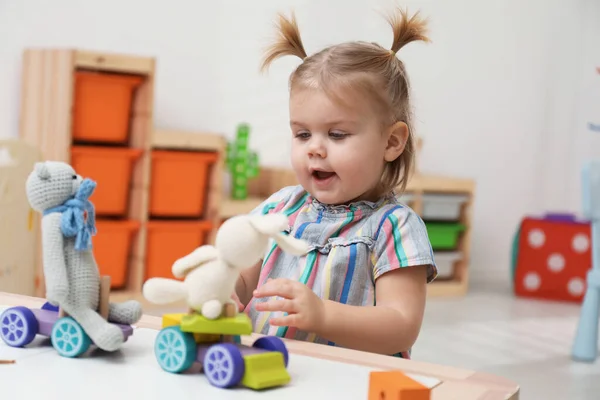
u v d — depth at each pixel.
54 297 0.53
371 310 0.72
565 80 3.81
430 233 3.11
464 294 3.18
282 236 0.53
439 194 3.15
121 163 2.45
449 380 0.51
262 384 0.47
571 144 3.87
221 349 0.48
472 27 3.51
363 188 0.82
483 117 3.58
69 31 2.57
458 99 3.50
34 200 0.55
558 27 3.77
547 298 3.18
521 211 3.74
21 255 1.39
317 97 0.79
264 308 0.66
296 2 3.04
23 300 0.71
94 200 2.41
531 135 3.74
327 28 3.10
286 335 0.81
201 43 2.85
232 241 0.52
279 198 0.97
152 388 0.47
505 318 2.67
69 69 2.28
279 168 2.96
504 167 3.67
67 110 2.29
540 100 3.75
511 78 3.65
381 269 0.79
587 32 3.85
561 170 3.85
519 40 3.65
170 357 0.51
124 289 2.53
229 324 0.51
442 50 3.44
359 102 0.79
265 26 2.98
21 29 2.48
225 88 2.92
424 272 0.80
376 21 3.22
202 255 0.53
